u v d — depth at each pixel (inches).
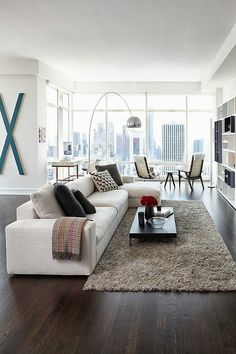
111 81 447.2
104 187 260.7
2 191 351.3
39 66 334.0
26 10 204.8
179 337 101.4
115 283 135.7
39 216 157.8
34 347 97.0
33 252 144.3
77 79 435.8
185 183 441.7
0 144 346.6
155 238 187.5
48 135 399.5
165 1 191.3
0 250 180.2
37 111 342.6
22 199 321.7
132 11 206.1
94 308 118.3
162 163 471.5
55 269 144.3
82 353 94.3
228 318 111.7
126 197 258.4
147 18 217.8
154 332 104.0
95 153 474.0
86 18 217.8
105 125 469.4
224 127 326.0
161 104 467.2
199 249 175.0
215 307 118.6
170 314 114.2
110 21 223.6
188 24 228.2
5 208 282.5
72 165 374.9
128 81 445.7
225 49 262.8
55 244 141.3
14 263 145.3
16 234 144.5
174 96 465.1
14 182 349.4
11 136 344.2
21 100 341.4
